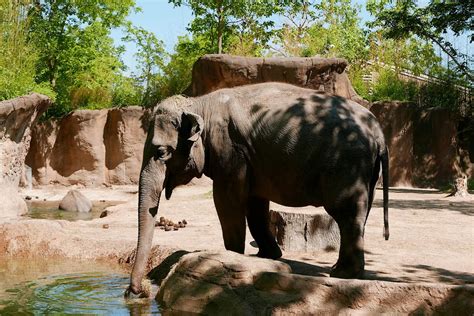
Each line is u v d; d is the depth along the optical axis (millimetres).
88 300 6613
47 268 8656
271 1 30984
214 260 6141
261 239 7734
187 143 6641
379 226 11320
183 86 28312
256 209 7543
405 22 24969
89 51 33469
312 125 6254
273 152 6395
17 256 9672
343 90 21641
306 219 8844
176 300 6195
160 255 8367
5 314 6035
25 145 17297
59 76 32656
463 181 18391
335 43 35219
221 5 29641
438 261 8117
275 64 20188
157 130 6676
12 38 23266
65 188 26266
